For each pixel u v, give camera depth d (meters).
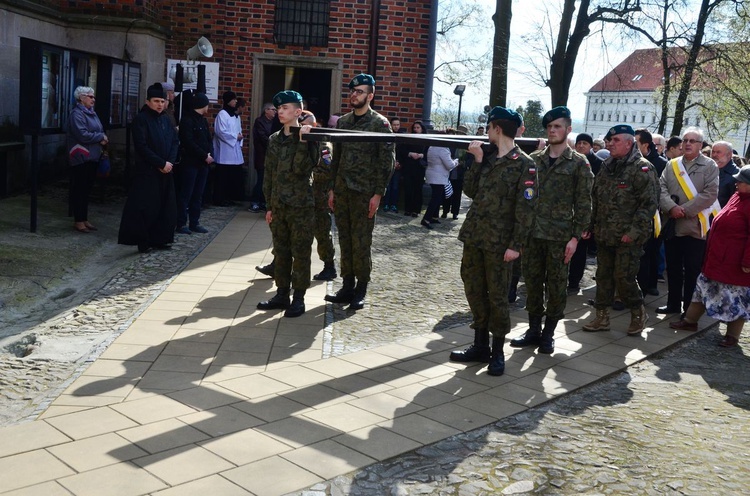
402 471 3.75
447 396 4.87
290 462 3.74
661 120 25.66
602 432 4.45
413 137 5.26
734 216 6.68
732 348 6.79
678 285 7.75
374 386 4.95
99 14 12.53
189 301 6.71
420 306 7.25
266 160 6.51
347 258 7.02
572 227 5.97
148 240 8.62
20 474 3.45
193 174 9.77
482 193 5.27
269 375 5.01
